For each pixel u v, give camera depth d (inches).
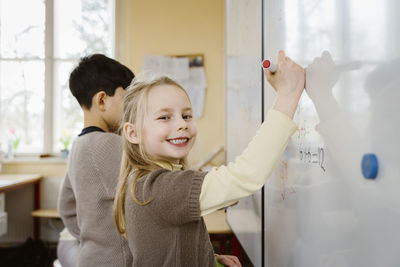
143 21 127.8
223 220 75.4
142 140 30.2
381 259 17.6
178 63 126.1
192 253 26.5
